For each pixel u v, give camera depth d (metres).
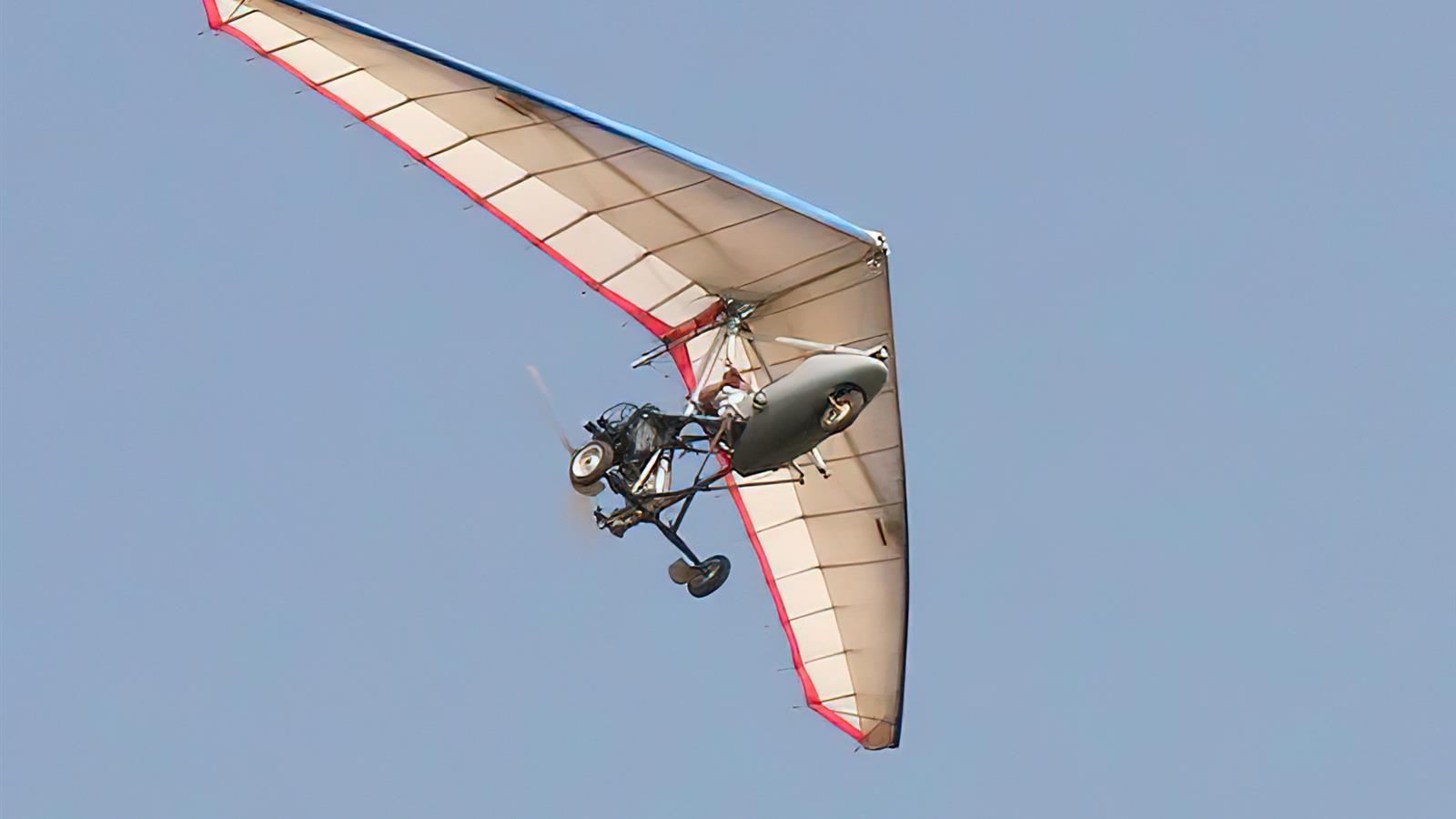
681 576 54.25
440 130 49.56
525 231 53.41
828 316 54.66
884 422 55.97
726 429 51.12
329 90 48.47
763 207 49.19
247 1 44.88
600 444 50.34
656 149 47.28
